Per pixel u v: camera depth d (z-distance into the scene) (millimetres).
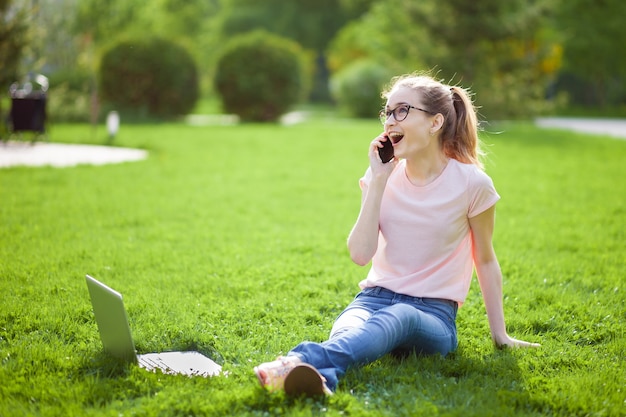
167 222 7324
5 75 14305
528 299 4773
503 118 24156
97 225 7023
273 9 58562
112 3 27750
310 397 3014
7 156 12477
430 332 3420
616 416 3008
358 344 3168
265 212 8062
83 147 14367
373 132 20281
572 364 3639
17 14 14500
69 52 27406
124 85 24609
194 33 51812
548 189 9922
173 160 12492
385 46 31469
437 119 3520
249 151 14438
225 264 5637
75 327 4035
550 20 25484
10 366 3408
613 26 36562
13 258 5559
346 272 5426
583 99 44750
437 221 3533
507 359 3584
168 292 4785
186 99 25531
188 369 3543
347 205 8586
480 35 23078
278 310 4504
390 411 2963
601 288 5145
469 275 3711
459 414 2920
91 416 2887
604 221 7676
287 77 25500
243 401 3025
